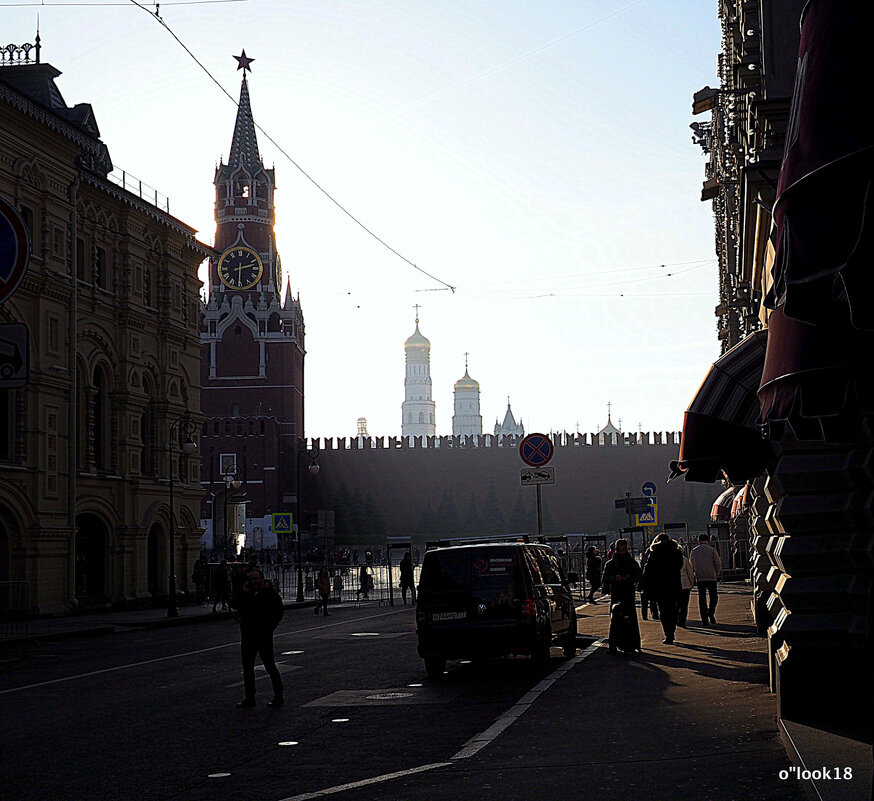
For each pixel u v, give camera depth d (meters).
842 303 5.86
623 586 19.09
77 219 39.81
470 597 16.98
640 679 15.38
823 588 9.88
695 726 11.05
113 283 42.53
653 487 41.59
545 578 18.11
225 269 140.25
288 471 137.12
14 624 32.25
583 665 17.84
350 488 144.25
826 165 5.78
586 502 147.50
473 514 144.25
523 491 145.88
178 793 9.06
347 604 48.97
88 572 40.06
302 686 16.62
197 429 48.75
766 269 10.02
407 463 145.88
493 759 9.98
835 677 9.96
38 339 36.56
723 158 43.22
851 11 6.05
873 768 7.60
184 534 46.81
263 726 12.66
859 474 9.60
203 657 22.12
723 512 52.44
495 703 13.93
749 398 12.55
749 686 13.81
